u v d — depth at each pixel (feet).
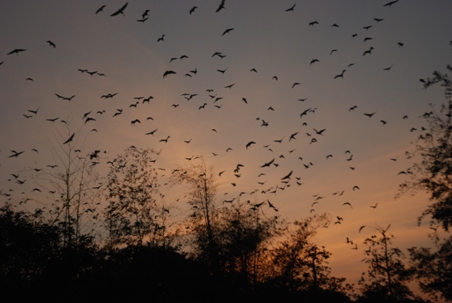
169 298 84.99
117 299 81.15
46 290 69.56
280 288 101.81
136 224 97.76
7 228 70.44
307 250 107.24
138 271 85.71
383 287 125.80
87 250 78.18
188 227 107.34
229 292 94.99
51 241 74.79
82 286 75.56
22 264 69.72
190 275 91.25
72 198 82.17
